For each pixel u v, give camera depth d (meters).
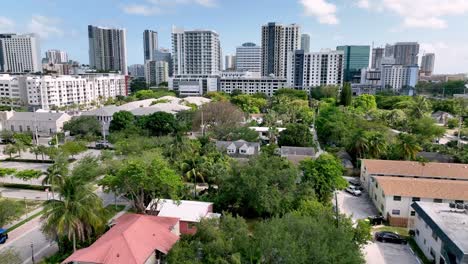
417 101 129.12
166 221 41.09
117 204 55.81
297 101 153.62
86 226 38.78
